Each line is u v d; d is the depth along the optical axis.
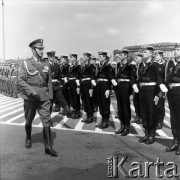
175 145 5.21
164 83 5.34
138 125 7.43
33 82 5.00
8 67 15.45
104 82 6.90
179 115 5.11
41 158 4.71
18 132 6.47
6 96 15.32
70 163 4.50
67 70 9.19
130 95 6.30
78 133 6.49
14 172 4.10
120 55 6.41
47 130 4.98
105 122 7.08
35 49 5.06
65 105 7.98
